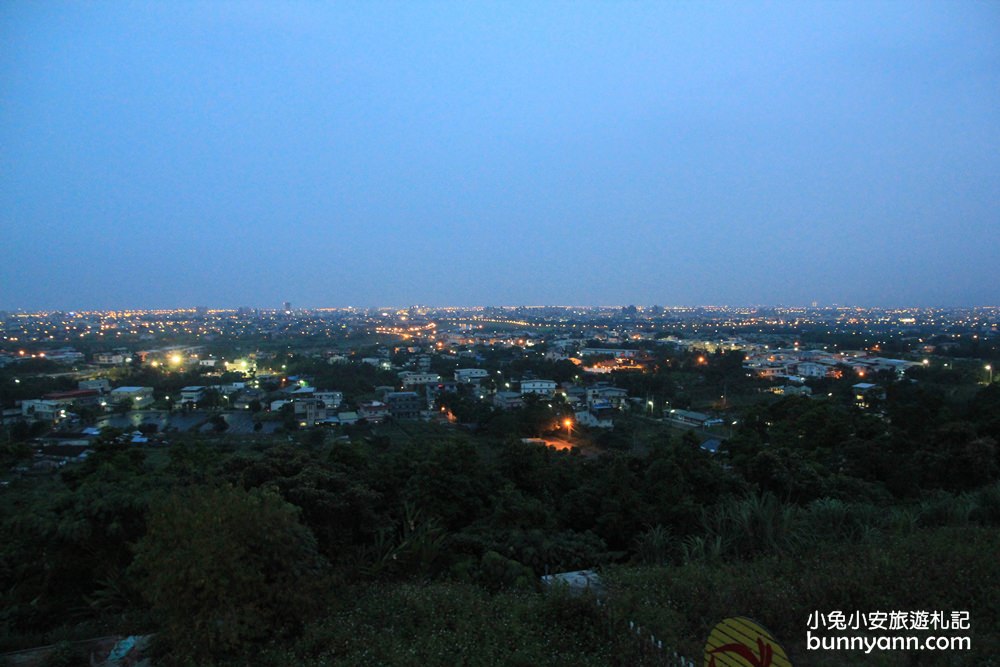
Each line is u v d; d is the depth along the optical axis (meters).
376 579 7.01
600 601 5.76
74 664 5.27
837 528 8.14
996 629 5.10
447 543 8.08
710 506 9.09
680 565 7.59
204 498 5.52
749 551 7.69
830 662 4.91
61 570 6.83
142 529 7.00
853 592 5.80
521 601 6.09
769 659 3.44
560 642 5.12
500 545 7.81
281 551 5.54
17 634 6.07
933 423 16.56
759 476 10.55
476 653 4.80
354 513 8.00
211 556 4.95
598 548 8.35
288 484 7.96
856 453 13.92
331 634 5.16
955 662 4.56
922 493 11.64
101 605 6.59
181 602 4.88
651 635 5.02
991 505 8.84
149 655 5.24
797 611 5.57
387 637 5.09
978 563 6.13
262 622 5.14
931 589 5.75
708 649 3.76
